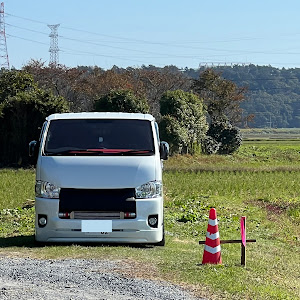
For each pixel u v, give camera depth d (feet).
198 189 132.57
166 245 60.29
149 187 55.47
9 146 206.08
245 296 41.42
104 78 356.38
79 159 56.13
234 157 285.64
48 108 206.69
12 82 238.27
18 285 40.04
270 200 118.42
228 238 73.97
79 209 54.39
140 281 42.68
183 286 42.39
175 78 379.76
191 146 276.82
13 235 67.77
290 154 312.91
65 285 40.65
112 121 59.93
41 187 55.36
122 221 54.49
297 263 62.28
